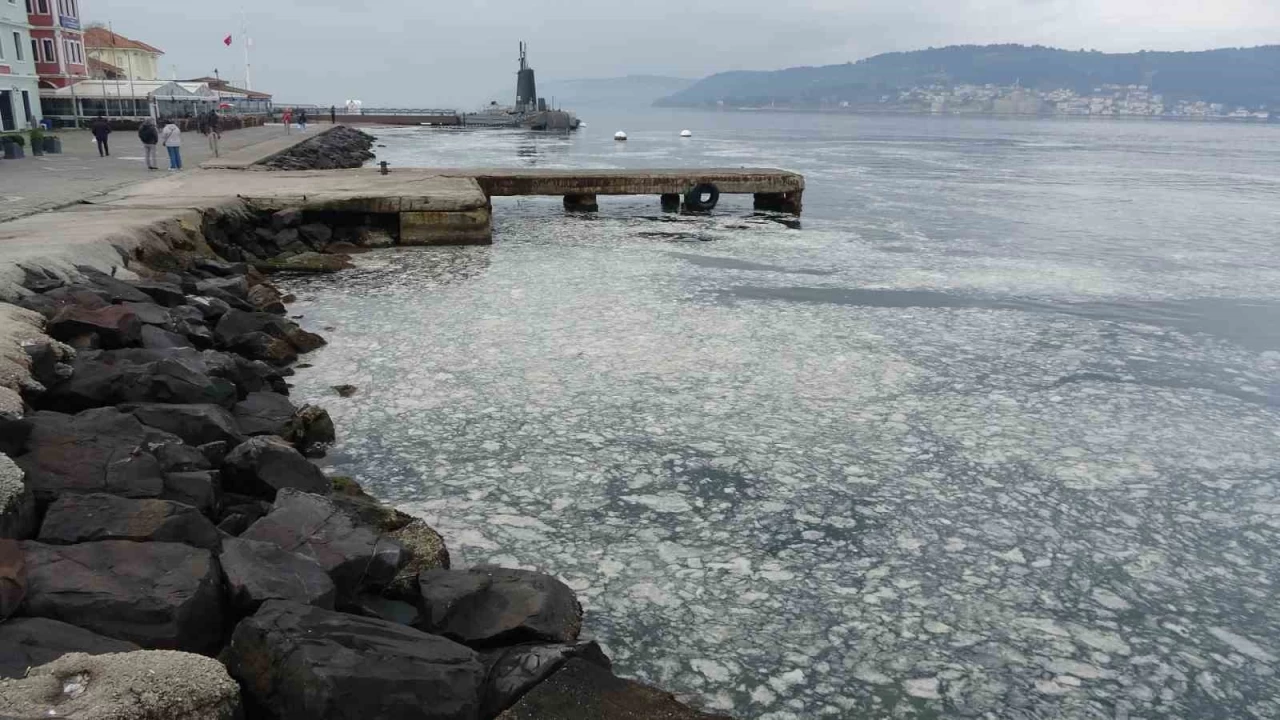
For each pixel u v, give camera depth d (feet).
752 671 18.99
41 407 24.63
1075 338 47.29
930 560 23.91
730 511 26.27
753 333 46.11
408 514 25.36
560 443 30.89
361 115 386.11
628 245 74.90
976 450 31.40
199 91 209.26
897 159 211.00
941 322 49.93
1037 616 21.49
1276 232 91.04
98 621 13.65
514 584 19.04
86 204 60.29
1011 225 92.99
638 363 40.19
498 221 91.15
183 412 24.32
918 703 18.22
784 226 89.45
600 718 15.03
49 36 187.01
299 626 13.97
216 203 62.23
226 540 16.83
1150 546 25.11
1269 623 21.62
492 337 43.88
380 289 54.80
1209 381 40.47
